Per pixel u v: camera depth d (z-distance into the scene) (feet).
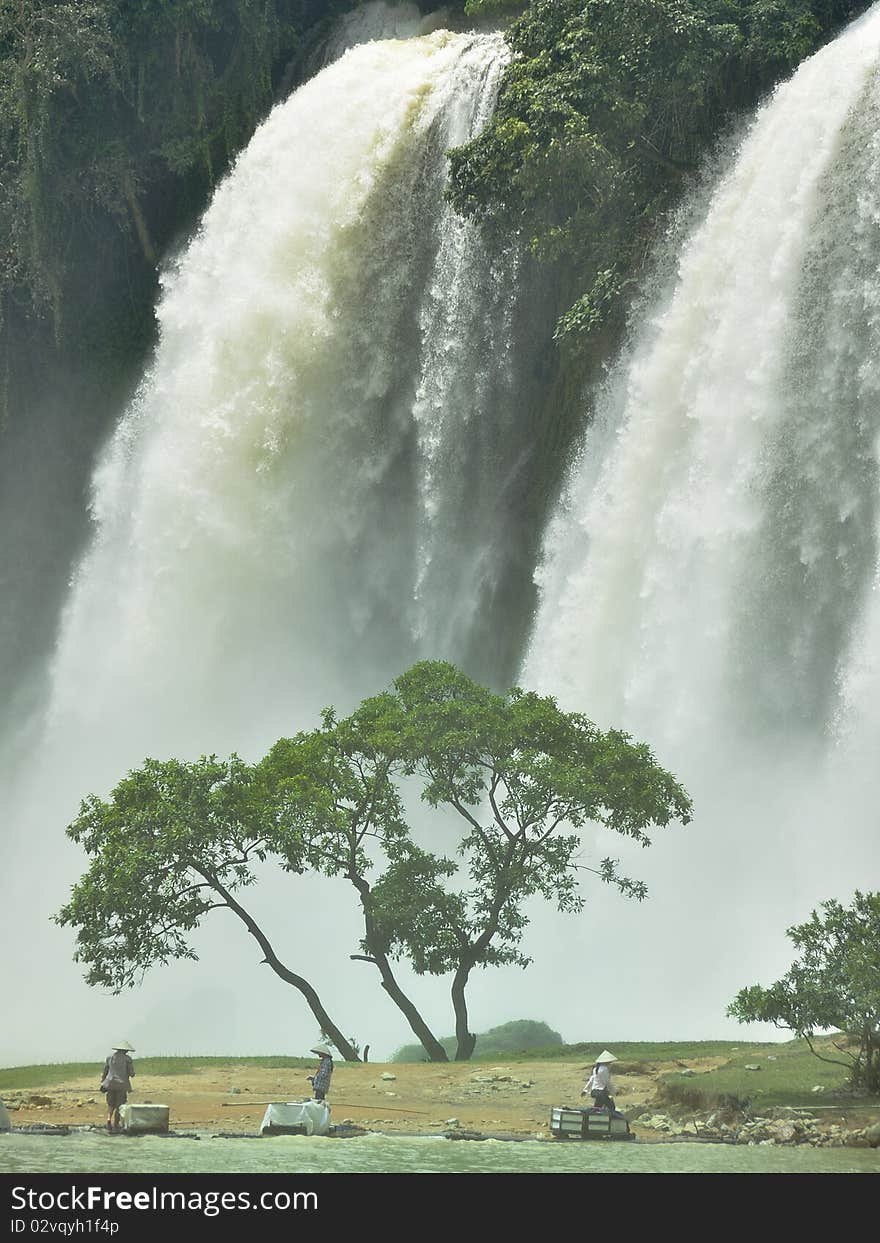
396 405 432.66
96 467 498.28
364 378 430.61
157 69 476.95
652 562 325.01
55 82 455.22
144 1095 189.67
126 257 497.87
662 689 318.65
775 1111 155.63
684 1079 177.47
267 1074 209.97
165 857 226.99
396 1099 183.32
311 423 433.48
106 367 495.00
